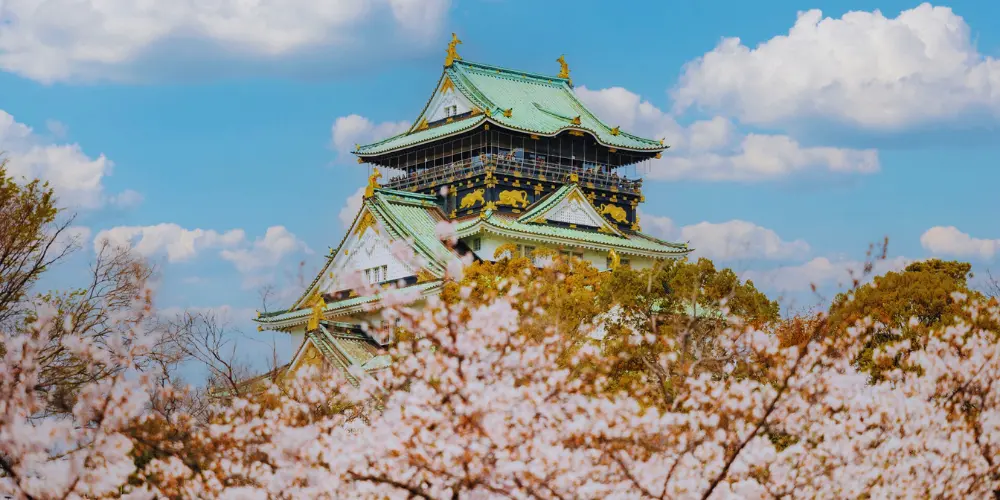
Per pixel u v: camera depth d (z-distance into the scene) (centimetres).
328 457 2194
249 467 2486
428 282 6950
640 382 3303
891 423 2577
